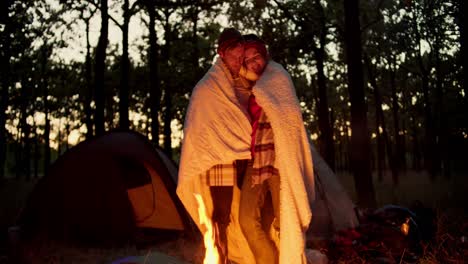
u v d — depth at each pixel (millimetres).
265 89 3057
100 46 13734
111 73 30172
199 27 24453
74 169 7160
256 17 17734
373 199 10523
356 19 11070
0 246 6371
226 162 3160
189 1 15609
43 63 27688
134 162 7434
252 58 3186
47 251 6195
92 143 7402
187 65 24344
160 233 7422
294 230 2955
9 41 14328
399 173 31266
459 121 23797
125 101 16109
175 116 31844
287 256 2941
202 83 3266
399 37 20703
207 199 3338
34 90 31094
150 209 7535
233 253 3479
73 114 39562
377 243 5051
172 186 7422
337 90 36562
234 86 3260
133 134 7773
